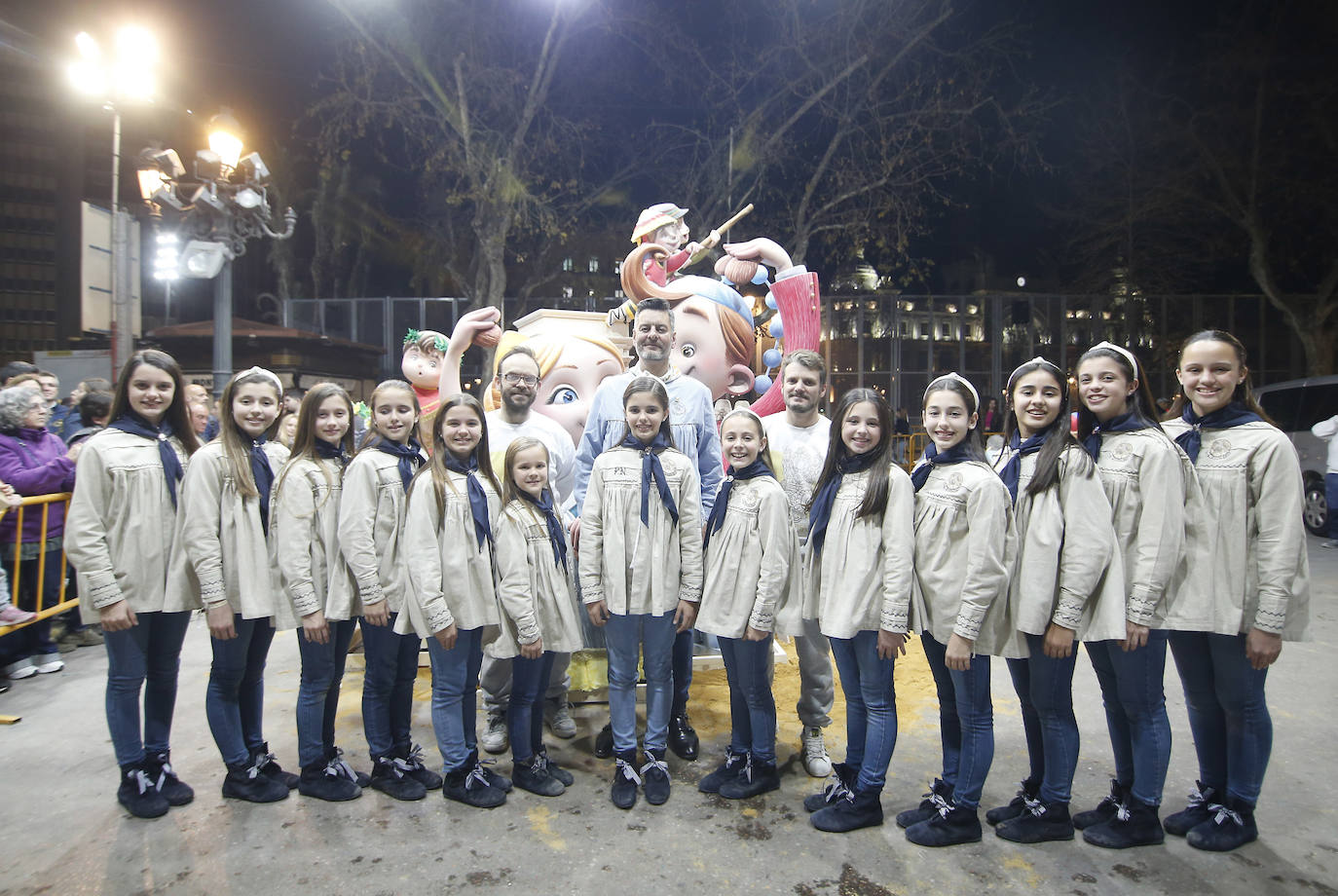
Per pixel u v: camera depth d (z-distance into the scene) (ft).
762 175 55.77
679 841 9.50
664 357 12.67
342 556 10.32
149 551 9.86
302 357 47.14
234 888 8.54
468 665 10.68
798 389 11.80
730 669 10.74
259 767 10.61
